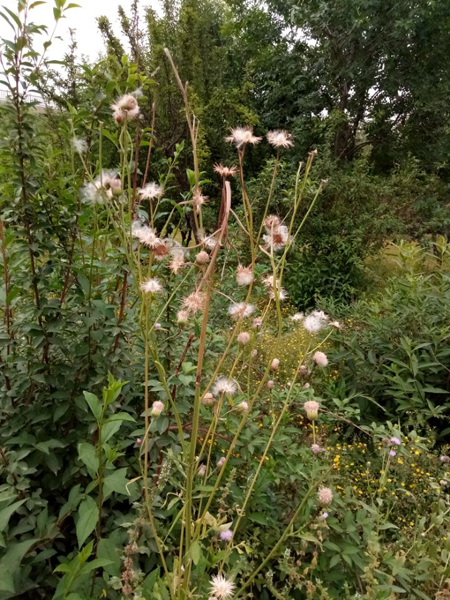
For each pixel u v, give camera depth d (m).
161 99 7.36
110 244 2.27
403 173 8.15
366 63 9.59
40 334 1.90
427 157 10.01
